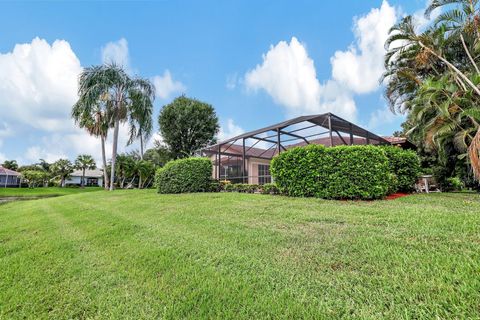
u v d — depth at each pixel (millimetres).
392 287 2271
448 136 9406
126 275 3018
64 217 7355
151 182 25516
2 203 15484
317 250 3301
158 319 2129
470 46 11008
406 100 13375
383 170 7160
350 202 6766
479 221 3895
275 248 3492
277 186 8719
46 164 48312
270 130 11875
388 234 3676
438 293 2100
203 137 26391
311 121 10766
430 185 12109
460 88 10016
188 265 3148
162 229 4988
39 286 2869
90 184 53250
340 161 7355
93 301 2492
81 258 3713
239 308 2176
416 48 11617
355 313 1972
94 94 18719
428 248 3018
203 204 7488
